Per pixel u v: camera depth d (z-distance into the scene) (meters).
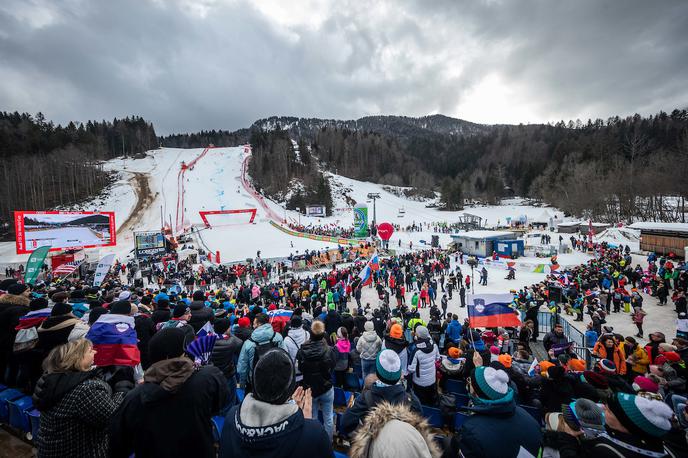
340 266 36.72
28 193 76.25
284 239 52.69
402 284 24.16
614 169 74.44
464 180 130.25
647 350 8.17
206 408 2.42
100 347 3.99
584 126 161.25
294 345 5.77
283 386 2.01
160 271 31.42
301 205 86.62
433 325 10.58
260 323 5.88
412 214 93.75
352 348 7.58
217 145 187.12
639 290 21.19
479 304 11.30
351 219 84.56
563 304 19.19
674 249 30.00
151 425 2.25
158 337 2.40
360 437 1.97
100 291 14.56
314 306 16.06
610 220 63.94
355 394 5.90
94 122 147.88
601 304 15.86
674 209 60.41
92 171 89.56
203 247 48.38
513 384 5.53
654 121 123.00
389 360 3.29
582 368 6.45
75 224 35.47
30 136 106.81
